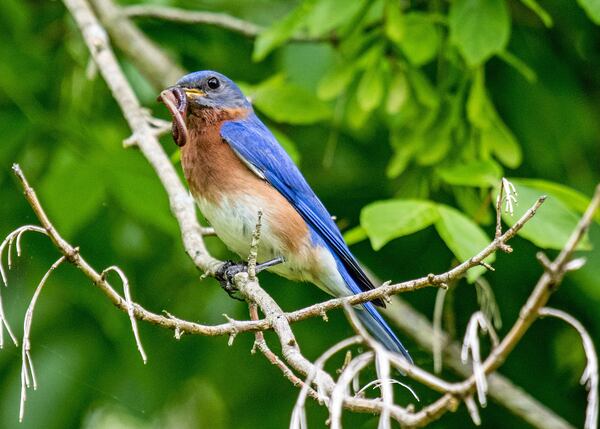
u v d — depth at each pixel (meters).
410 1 12.41
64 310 12.50
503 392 11.80
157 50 13.19
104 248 12.39
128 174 11.77
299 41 12.49
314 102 11.47
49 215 11.94
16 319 12.25
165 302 13.02
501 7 10.41
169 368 12.99
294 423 5.20
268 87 11.51
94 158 11.81
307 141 14.04
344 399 5.24
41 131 12.36
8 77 12.50
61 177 11.75
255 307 7.61
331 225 10.30
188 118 10.32
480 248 9.19
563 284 12.75
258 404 13.35
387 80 11.38
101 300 12.29
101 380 12.45
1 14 12.88
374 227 9.35
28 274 12.19
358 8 10.53
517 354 13.27
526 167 13.11
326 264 10.11
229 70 14.11
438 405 5.48
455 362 12.18
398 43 11.14
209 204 10.03
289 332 6.71
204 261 9.09
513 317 13.11
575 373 13.12
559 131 12.77
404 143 11.34
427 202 9.64
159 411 12.77
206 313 12.99
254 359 13.30
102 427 13.63
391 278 13.38
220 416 13.98
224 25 13.09
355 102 11.88
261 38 11.45
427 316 13.45
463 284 13.25
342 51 11.51
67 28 13.88
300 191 10.29
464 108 11.34
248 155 10.01
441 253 13.34
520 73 12.88
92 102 13.69
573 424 13.13
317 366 5.45
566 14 13.23
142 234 13.07
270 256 10.02
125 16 13.09
